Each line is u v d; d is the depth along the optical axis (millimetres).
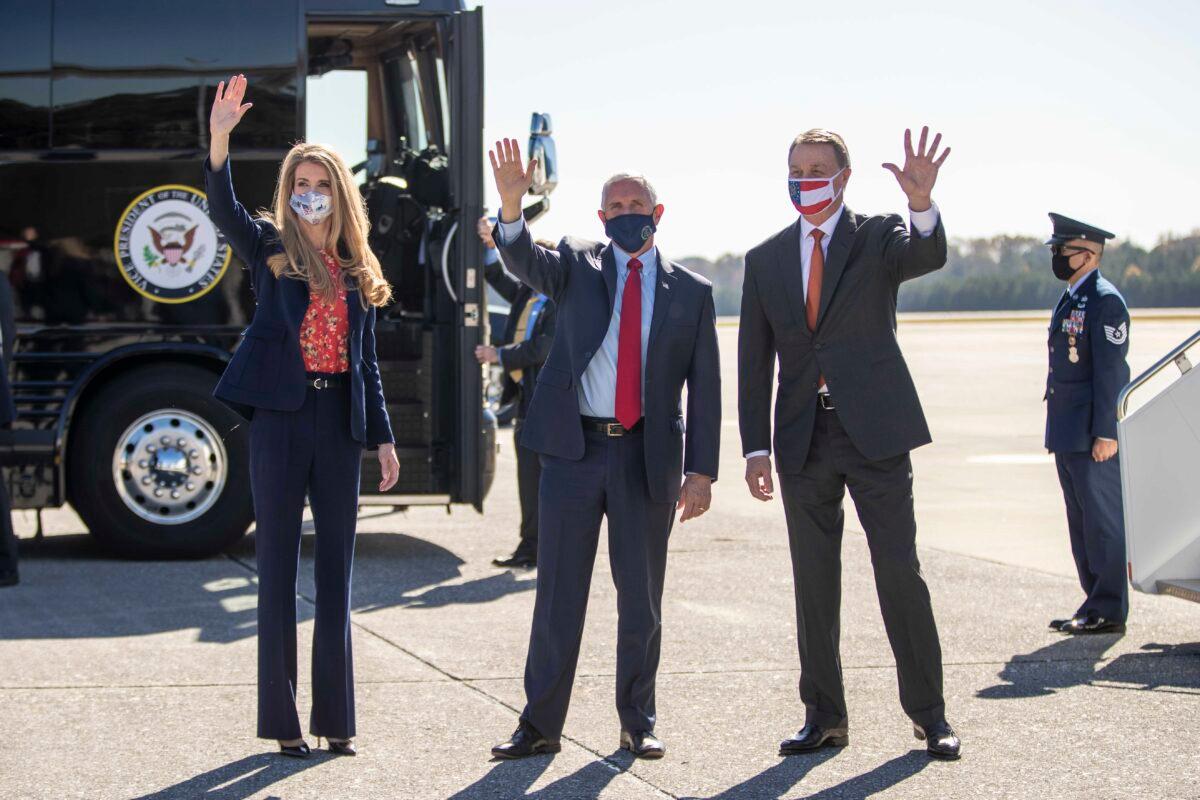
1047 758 4727
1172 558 6473
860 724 5148
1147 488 6465
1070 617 7000
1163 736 4984
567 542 4754
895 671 5914
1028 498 11461
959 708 5355
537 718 4742
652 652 4828
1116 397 6598
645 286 4809
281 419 4613
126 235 8141
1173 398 6457
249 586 7527
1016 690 5625
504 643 6332
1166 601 7488
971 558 8688
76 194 8117
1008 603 7344
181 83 8195
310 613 6824
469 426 8188
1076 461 6738
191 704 5301
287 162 4664
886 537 4727
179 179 8188
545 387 4789
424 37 8609
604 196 4801
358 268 4684
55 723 5043
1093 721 5176
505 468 13703
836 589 4855
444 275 8203
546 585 4773
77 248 8117
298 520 4656
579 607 4773
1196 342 6473
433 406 8305
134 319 8148
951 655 6211
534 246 4719
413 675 5777
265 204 8227
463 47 8102
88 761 4625
